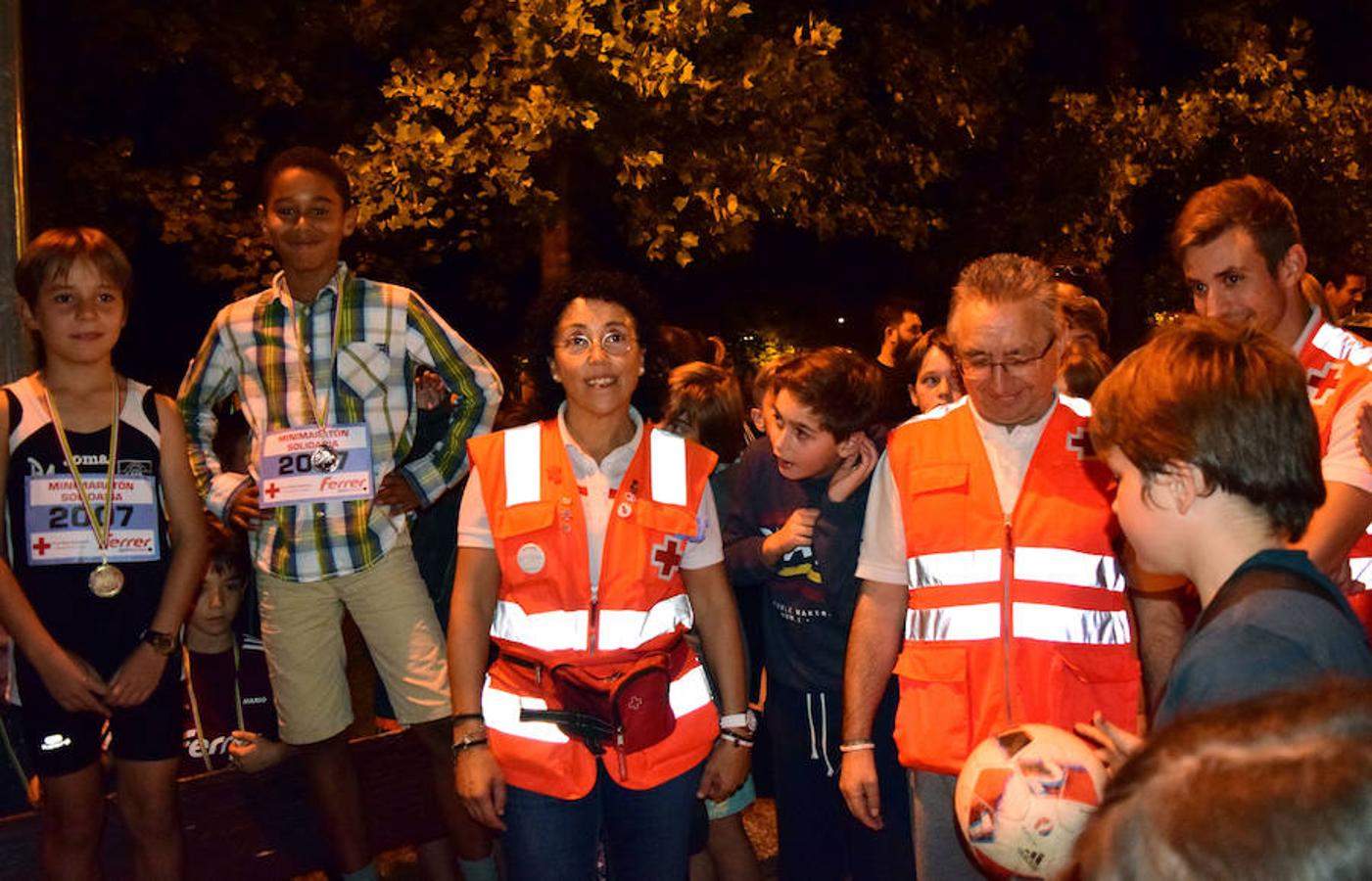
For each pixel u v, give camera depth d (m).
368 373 4.00
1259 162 13.47
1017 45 12.12
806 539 3.85
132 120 10.64
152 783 3.71
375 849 4.49
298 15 9.63
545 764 3.15
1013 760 2.76
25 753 3.96
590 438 3.35
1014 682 3.12
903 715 3.26
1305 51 14.47
